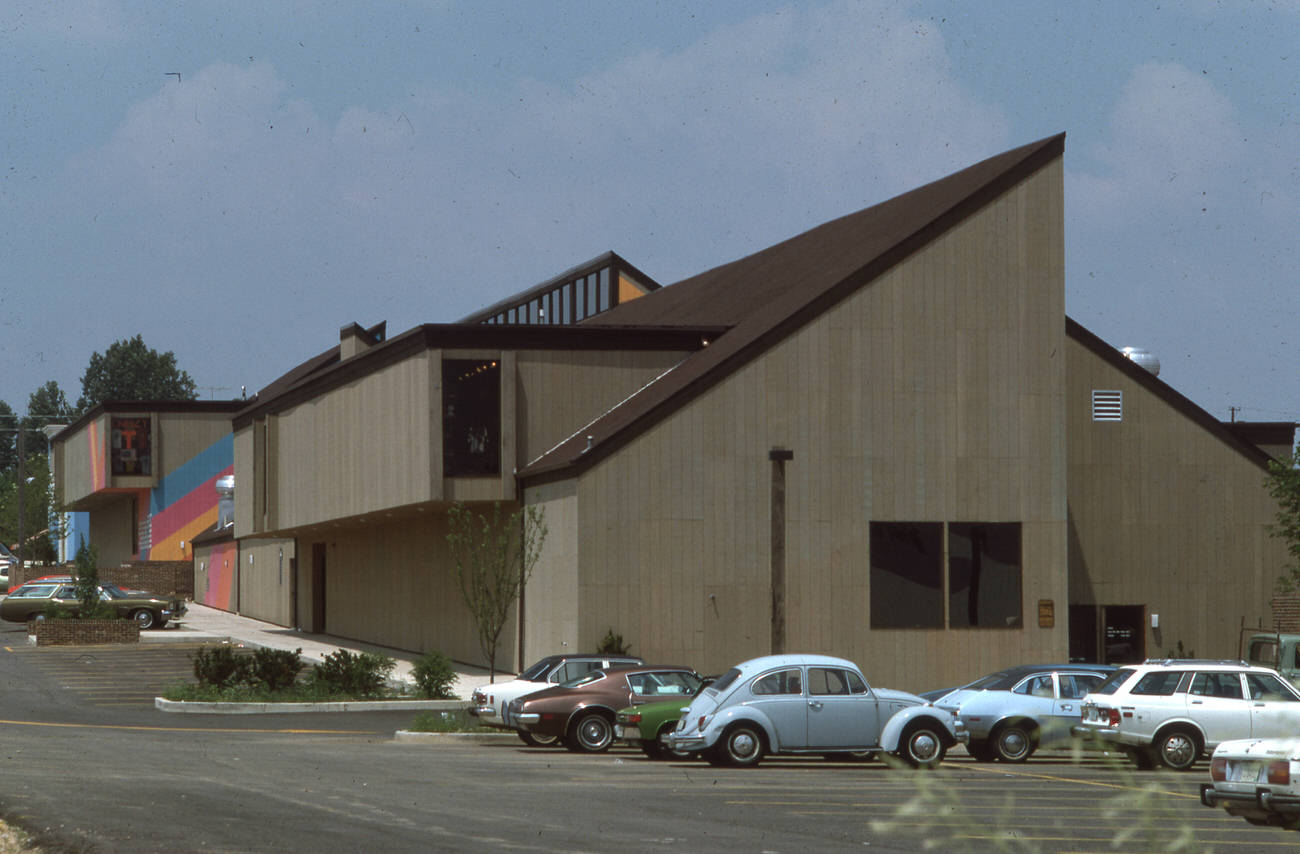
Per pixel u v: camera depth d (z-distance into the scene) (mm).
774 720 22875
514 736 27906
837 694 23141
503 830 14281
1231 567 40625
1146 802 6215
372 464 42781
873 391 36719
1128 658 40031
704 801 17531
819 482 36344
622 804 17016
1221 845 14664
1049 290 37750
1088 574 39906
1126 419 40469
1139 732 22984
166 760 21609
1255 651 29875
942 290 37219
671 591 35469
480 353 38781
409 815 15250
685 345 40531
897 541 36562
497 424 38719
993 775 21688
